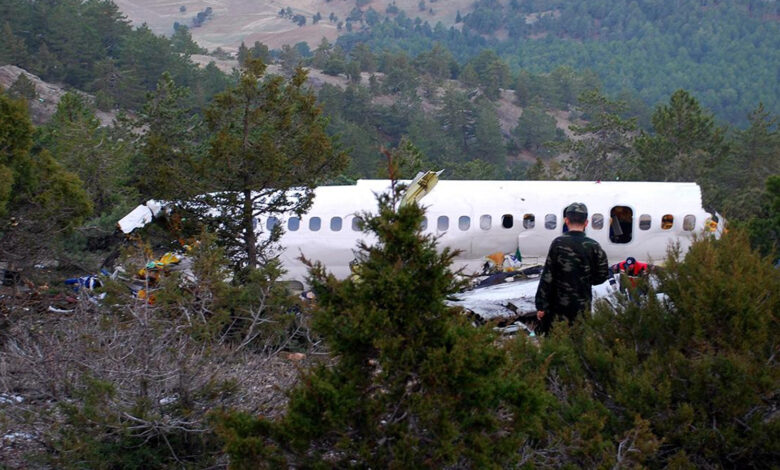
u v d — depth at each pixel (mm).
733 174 143375
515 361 16734
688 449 15445
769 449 14977
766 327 16250
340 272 55031
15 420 16469
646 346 17703
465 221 55719
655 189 56062
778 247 40812
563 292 20703
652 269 19094
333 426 12367
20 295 29375
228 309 21625
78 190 32719
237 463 12312
